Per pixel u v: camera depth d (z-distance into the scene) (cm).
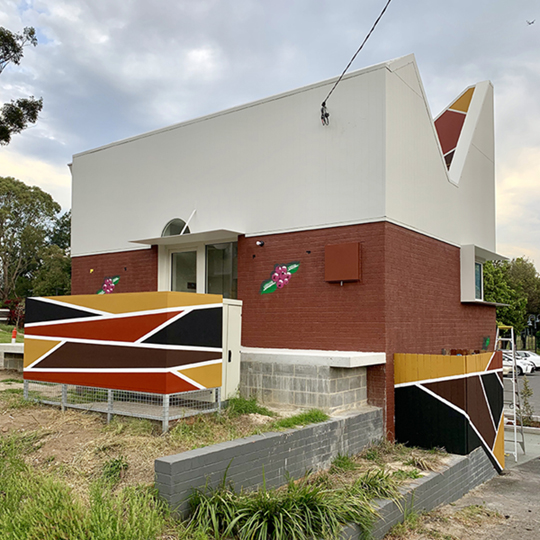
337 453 700
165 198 1155
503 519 668
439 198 1080
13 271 4934
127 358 622
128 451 543
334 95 924
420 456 779
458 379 804
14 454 558
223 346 704
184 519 458
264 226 992
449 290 1099
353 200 886
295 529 439
